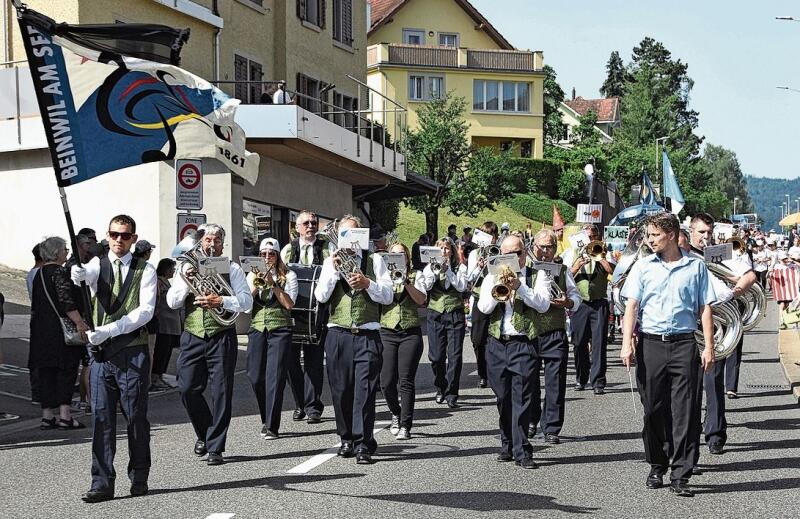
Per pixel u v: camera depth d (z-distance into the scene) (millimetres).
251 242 25422
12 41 23797
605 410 13008
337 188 31578
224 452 10430
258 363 11398
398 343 11281
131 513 7883
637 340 8672
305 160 26781
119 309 8430
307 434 11500
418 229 55250
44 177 23672
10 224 23953
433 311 13625
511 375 9695
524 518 7672
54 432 12008
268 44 30344
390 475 9219
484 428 11844
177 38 9656
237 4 28516
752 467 9539
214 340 9844
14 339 17938
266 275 11016
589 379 15781
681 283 8477
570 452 10305
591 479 9047
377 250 12844
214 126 10727
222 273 9750
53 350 12078
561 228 20594
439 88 63594
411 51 62781
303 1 32000
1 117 23453
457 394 13594
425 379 16594
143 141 9844
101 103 9445
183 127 10422
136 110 9742
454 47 63875
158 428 12039
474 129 64688
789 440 10867
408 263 10984
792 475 9156
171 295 9820
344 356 9891
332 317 9953
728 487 8727
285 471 9422
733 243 11969
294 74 31328
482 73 64438
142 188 23109
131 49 9422
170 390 15375
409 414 11195
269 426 11219
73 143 8961
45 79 8867
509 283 9352
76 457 10406
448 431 11664
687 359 8469
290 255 12383
